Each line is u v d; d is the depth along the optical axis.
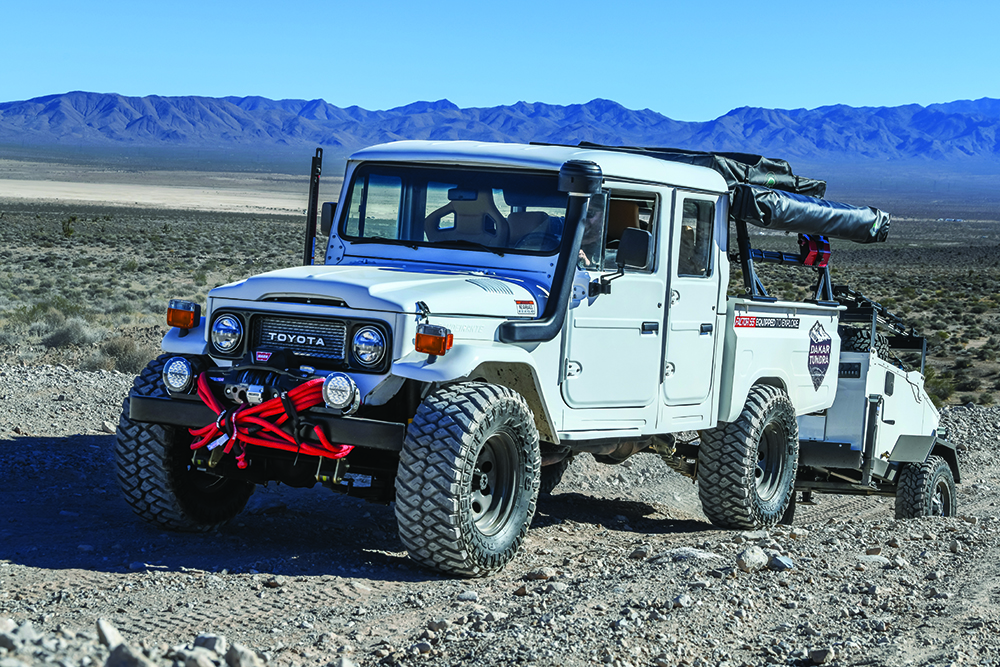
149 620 4.85
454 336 5.95
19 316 27.17
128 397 6.41
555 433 6.73
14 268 47.69
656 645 4.56
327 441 5.78
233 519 7.33
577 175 6.39
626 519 9.29
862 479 10.10
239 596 5.35
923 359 11.39
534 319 6.46
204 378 6.04
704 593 5.40
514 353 6.12
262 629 4.81
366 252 7.22
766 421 8.52
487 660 4.30
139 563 5.86
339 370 5.93
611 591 5.47
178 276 48.12
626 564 6.46
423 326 5.69
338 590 5.59
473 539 5.89
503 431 6.16
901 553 6.84
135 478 6.52
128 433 6.50
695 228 7.84
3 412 10.76
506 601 5.48
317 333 6.01
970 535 7.47
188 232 91.06
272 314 6.10
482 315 6.14
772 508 8.74
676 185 7.46
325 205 7.57
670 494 11.27
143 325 28.00
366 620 5.04
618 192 7.05
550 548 7.34
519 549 6.56
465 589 5.75
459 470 5.72
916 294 61.38
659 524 9.31
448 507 5.71
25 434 9.88
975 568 6.31
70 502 7.66
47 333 24.77
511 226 6.85
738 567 6.03
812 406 9.41
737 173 8.39
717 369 8.13
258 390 5.83
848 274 78.19
